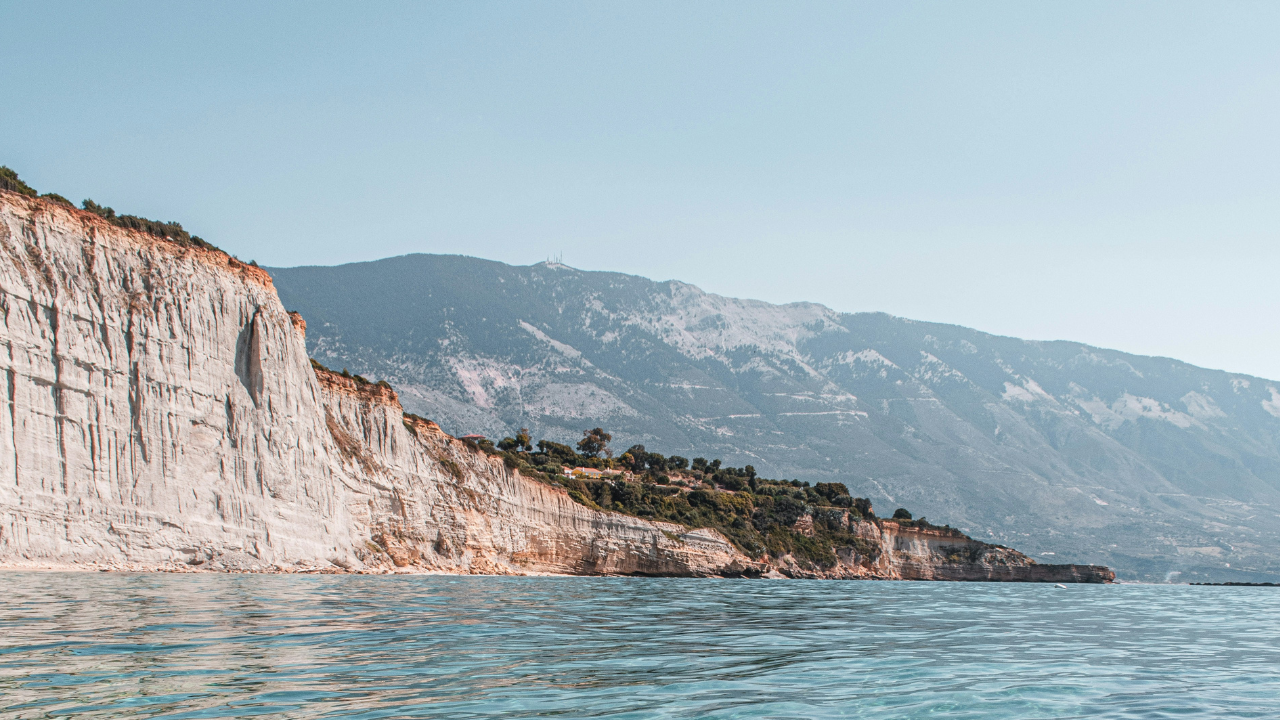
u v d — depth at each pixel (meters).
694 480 171.00
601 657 24.95
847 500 171.00
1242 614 57.81
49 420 51.41
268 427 65.38
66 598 32.97
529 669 22.23
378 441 80.00
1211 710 19.44
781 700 19.36
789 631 35.12
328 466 71.06
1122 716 18.59
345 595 42.72
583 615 38.94
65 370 52.75
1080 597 80.25
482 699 18.31
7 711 15.66
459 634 28.78
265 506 63.34
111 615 28.20
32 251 53.03
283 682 18.84
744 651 27.72
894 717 18.03
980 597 73.06
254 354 66.12
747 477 186.62
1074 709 19.25
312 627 28.27
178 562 56.22
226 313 65.00
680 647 28.17
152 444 56.69
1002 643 32.56
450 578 69.62
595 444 195.25
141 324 57.91
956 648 30.42
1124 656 29.33
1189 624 45.91
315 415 71.81
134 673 19.02
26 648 21.53
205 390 61.28
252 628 27.02
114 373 55.53
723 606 49.72
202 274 63.97
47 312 52.69
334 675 19.95
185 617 28.81
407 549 77.88
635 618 38.56
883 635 34.53
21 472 49.38
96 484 53.03
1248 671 25.91
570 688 19.91
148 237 61.25
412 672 20.91
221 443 61.50
